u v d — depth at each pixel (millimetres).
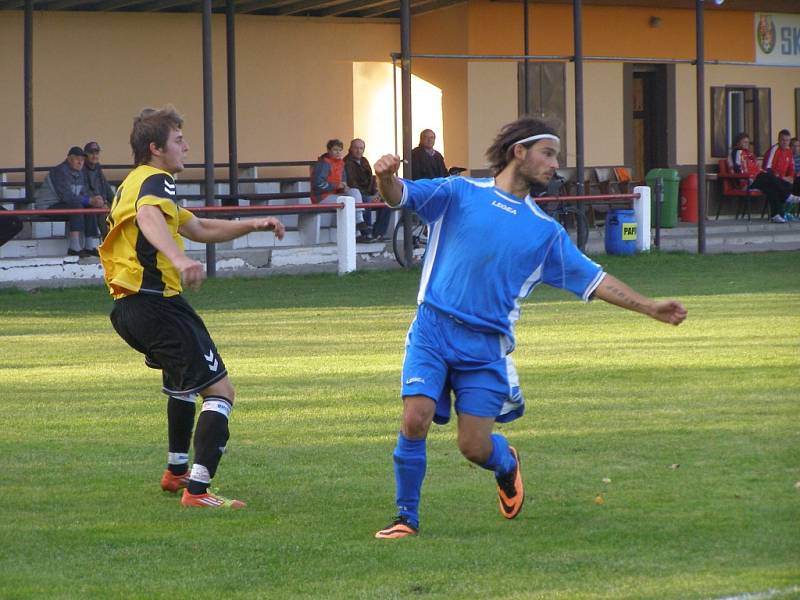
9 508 18625
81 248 59219
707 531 16969
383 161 16281
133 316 18906
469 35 76625
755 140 87312
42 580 15117
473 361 16828
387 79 81438
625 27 81625
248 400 27484
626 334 37344
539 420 24844
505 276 16734
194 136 75250
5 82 69812
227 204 67750
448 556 15938
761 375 29781
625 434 23484
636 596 14164
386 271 61156
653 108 84688
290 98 77562
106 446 23078
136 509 18609
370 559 15844
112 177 73125
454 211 16906
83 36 72000
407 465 16906
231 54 69188
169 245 17859
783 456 21531
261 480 20406
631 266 61156
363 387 29000
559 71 79812
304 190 75312
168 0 70562
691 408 25922
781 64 87750
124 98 73312
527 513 18125
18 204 64625
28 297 51531
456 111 77750
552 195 67125
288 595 14406
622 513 18000
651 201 76500
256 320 42406
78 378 30812
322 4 73312
